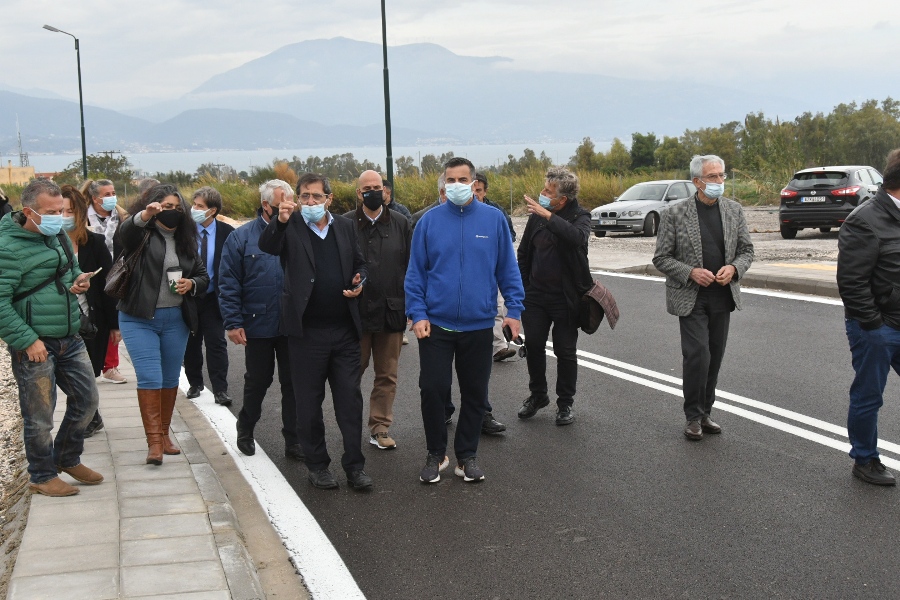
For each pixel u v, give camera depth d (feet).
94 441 20.21
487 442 21.08
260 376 20.21
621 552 14.55
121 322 18.60
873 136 135.64
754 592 13.02
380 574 13.97
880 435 20.18
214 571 12.80
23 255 16.16
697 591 13.10
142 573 12.71
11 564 14.57
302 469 19.56
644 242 70.59
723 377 26.05
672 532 15.31
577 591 13.20
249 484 18.48
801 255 54.08
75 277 17.11
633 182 112.06
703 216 20.61
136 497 16.19
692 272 20.25
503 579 13.69
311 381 18.06
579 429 21.81
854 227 16.98
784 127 125.39
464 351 18.26
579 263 21.53
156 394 18.39
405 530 15.78
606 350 30.78
